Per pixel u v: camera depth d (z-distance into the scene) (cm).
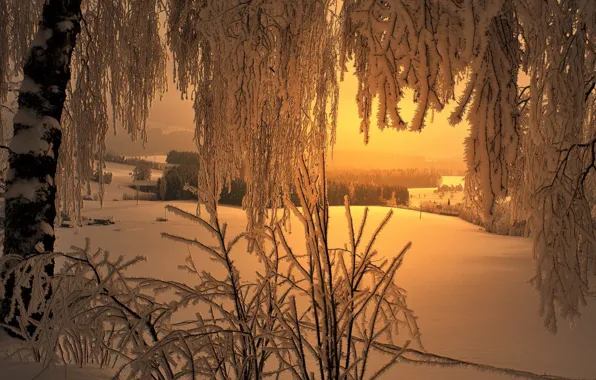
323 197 190
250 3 227
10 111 452
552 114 195
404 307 213
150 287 210
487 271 2108
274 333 203
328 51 288
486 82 172
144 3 375
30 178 362
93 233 3341
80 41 416
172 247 2703
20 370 227
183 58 332
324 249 188
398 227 4241
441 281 1845
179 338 178
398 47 176
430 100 174
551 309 195
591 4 185
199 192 203
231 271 203
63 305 207
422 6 174
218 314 729
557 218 197
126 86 404
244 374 198
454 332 1078
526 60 193
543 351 922
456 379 675
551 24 188
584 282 197
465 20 170
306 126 291
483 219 181
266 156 258
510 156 172
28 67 378
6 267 342
